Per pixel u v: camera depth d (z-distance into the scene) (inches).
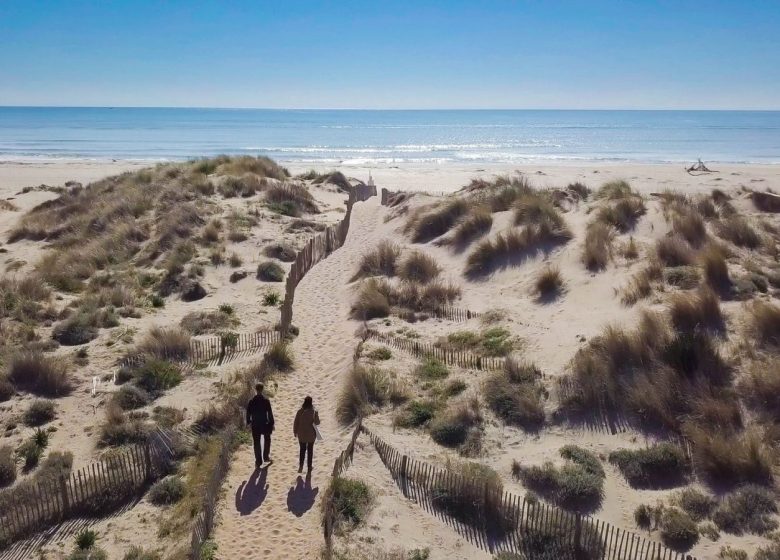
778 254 659.4
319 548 352.5
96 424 496.7
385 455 438.3
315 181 1393.9
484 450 443.8
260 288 796.0
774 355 471.8
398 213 1013.2
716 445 403.5
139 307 738.8
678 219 705.0
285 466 438.9
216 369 581.3
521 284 695.1
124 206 1048.8
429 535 366.0
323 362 598.2
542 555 346.3
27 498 389.1
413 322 666.8
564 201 887.1
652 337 506.9
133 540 373.7
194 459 450.9
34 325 671.1
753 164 2476.6
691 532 353.4
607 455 428.8
